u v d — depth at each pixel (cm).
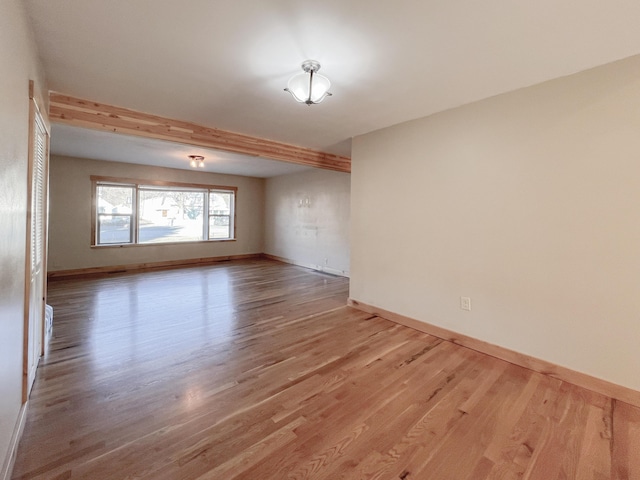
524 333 255
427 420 185
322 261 692
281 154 444
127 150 515
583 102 223
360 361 261
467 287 292
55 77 241
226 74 234
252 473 145
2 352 128
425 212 325
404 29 177
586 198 223
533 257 250
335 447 162
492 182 272
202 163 613
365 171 390
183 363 252
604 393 215
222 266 731
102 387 215
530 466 152
